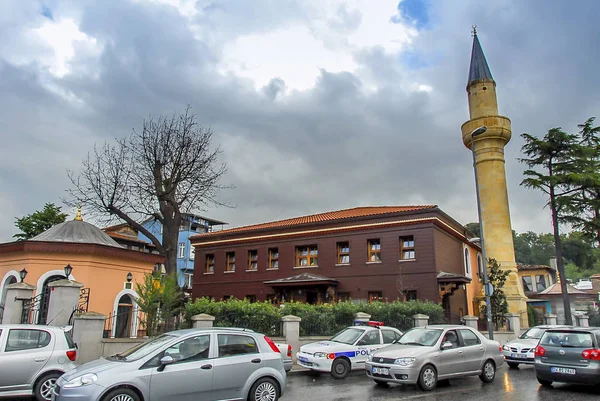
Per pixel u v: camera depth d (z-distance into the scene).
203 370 8.19
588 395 10.93
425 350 11.96
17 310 14.79
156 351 8.08
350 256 29.53
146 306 15.98
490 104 33.38
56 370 9.50
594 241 33.53
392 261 27.89
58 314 13.59
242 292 33.81
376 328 15.05
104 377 7.42
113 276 20.81
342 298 29.19
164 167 24.69
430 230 27.11
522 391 11.52
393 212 28.34
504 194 31.94
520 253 83.88
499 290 28.33
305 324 18.02
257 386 8.70
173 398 7.82
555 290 46.03
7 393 9.03
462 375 12.34
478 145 32.97
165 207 24.22
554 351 11.70
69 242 19.50
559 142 32.78
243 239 34.56
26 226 34.16
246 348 8.94
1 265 20.31
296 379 13.52
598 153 32.56
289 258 32.12
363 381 13.11
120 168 24.84
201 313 16.28
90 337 12.45
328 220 30.66
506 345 17.08
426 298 26.23
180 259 50.78
